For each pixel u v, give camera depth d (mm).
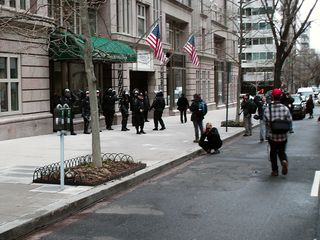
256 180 10672
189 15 40031
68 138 18797
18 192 8703
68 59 20500
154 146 16406
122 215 7727
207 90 47062
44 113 20391
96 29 25406
